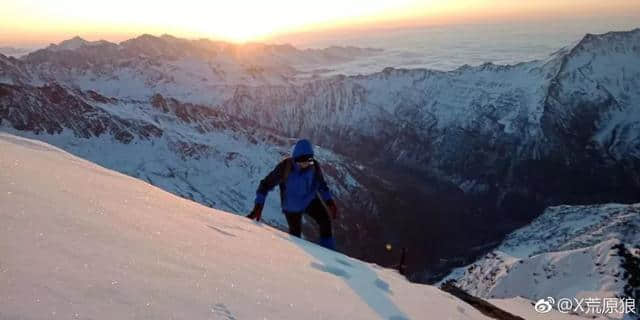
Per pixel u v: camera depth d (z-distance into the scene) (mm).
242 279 2967
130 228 3172
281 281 3297
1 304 1645
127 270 2393
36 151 5344
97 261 2350
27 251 2164
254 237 4691
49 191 3391
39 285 1883
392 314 3633
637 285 30422
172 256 2902
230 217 5594
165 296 2246
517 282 41594
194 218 4547
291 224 6938
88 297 1941
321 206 7051
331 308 3105
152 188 5555
